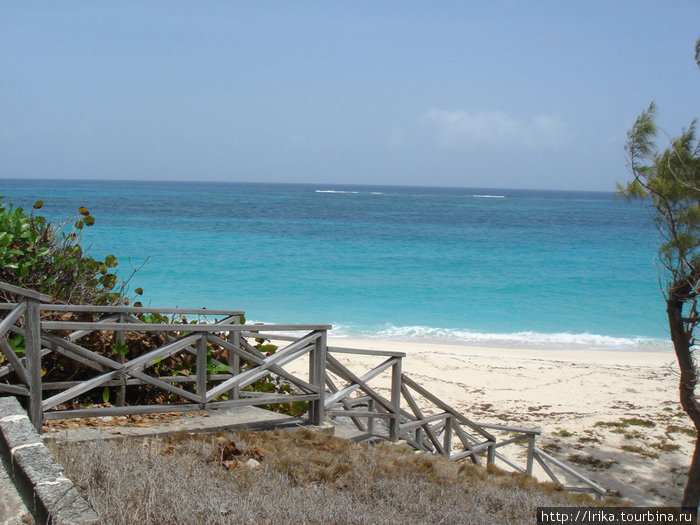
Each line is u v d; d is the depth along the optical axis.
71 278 6.88
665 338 22.28
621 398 14.74
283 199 141.25
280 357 6.09
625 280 33.94
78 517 2.98
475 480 5.77
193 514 3.46
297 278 31.88
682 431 12.57
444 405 8.36
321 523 3.78
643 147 8.91
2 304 4.86
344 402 7.01
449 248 47.81
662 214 8.91
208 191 190.38
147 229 56.50
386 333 21.97
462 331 22.62
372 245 48.50
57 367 5.89
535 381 15.93
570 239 57.72
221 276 31.67
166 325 5.39
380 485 4.75
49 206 84.38
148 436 5.21
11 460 3.83
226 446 4.95
